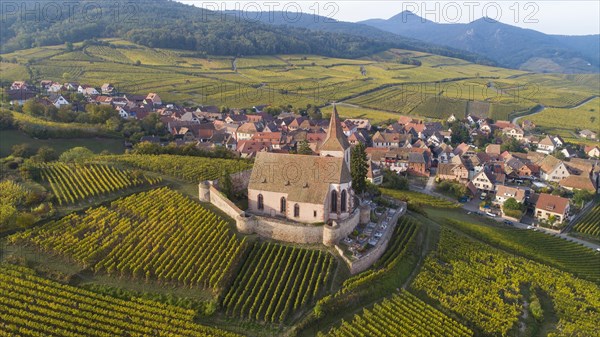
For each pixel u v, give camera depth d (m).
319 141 194.00
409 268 90.75
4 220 85.44
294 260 84.06
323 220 92.25
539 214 148.50
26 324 64.12
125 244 83.06
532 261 105.00
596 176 186.75
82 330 64.12
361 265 84.50
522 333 75.94
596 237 134.88
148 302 70.06
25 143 156.62
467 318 76.50
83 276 75.06
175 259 79.69
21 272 74.00
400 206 117.44
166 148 153.75
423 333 71.00
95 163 127.81
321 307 72.12
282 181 96.19
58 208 96.94
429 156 198.12
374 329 69.94
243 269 80.06
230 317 69.81
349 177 96.56
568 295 89.94
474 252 101.50
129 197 103.12
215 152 159.62
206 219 93.75
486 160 198.00
